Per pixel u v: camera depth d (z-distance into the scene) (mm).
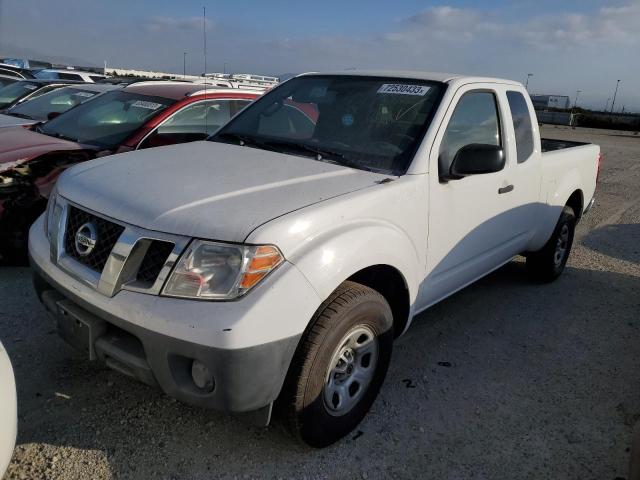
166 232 2377
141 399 3119
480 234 3830
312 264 2424
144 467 2617
